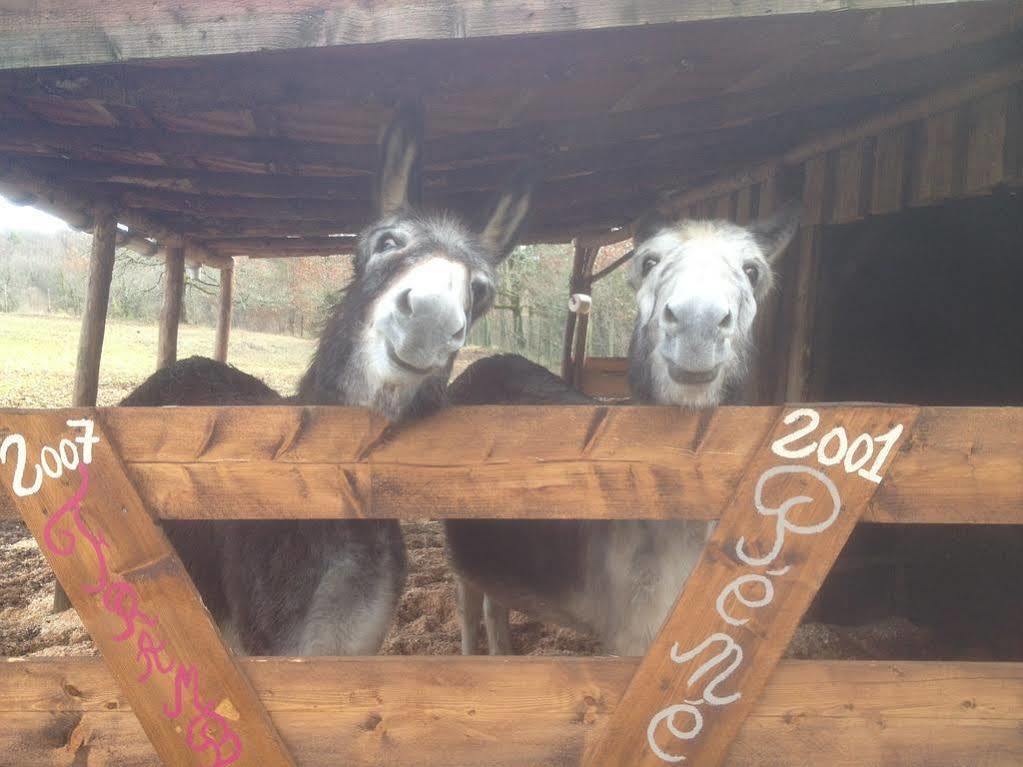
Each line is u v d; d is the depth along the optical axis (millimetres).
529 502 1565
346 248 7016
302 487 1557
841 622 4457
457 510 1566
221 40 1689
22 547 5277
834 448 1504
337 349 1939
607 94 3139
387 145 2234
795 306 4336
